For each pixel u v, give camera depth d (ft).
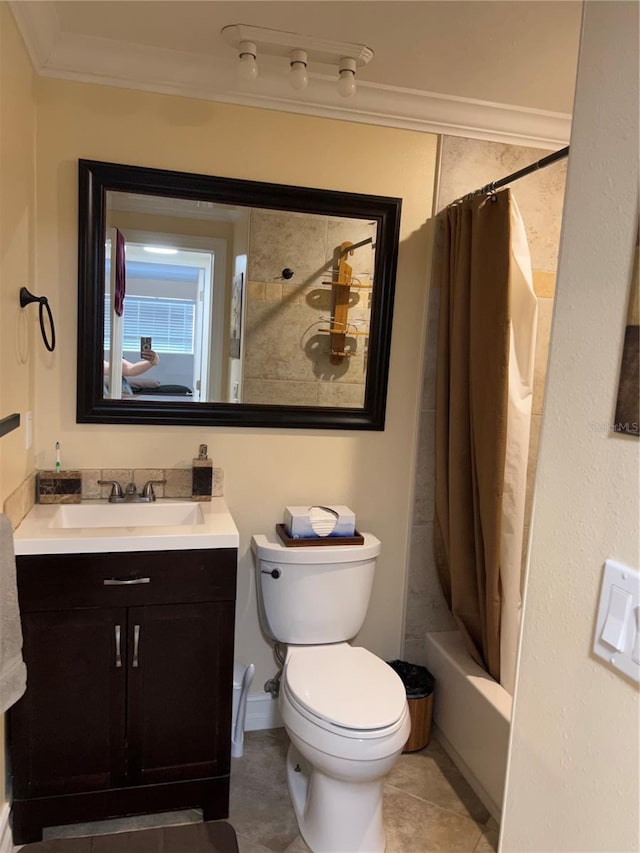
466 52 6.00
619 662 2.46
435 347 7.72
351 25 5.57
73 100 6.43
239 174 6.95
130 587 5.75
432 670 7.90
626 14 2.52
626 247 2.47
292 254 7.23
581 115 2.77
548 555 2.91
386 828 6.25
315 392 7.52
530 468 8.05
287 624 6.88
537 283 7.86
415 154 7.41
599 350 2.61
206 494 7.13
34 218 6.43
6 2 5.02
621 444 2.48
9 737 5.71
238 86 6.70
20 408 5.95
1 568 4.28
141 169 6.61
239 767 7.06
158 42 6.14
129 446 7.06
